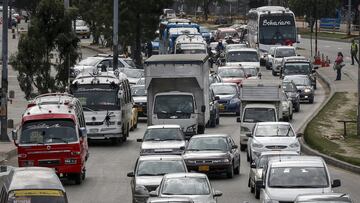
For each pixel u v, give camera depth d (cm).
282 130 6438
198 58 7769
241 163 6662
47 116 5703
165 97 7594
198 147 5906
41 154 5628
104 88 7612
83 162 5812
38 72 8144
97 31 16850
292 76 10781
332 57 15212
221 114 9875
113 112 7594
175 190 4234
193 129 7525
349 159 6394
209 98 8375
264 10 14625
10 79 12556
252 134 6475
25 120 5694
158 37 15975
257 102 7756
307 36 19575
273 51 13550
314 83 11662
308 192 4153
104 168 6438
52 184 3544
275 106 7719
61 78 8231
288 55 13200
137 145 7706
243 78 10981
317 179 4294
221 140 5972
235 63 12781
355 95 10619
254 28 14925
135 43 13925
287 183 4278
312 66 11919
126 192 5416
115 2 10488
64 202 3447
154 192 4341
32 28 8106
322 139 7406
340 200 3572
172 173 4544
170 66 7631
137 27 13738
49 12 8106
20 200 3419
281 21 14388
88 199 5159
